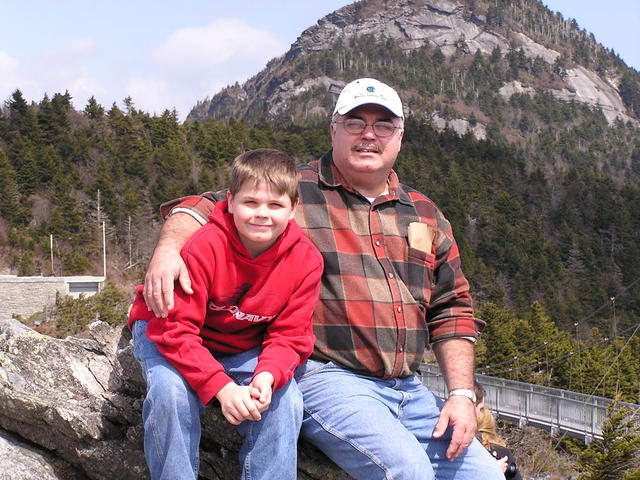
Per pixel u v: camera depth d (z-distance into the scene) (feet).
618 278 349.00
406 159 437.99
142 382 11.09
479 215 395.75
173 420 8.25
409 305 10.42
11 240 283.59
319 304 10.07
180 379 8.40
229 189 8.69
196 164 389.60
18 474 9.92
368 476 9.14
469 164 463.42
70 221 306.35
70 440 10.45
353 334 10.02
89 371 11.88
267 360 8.61
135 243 305.12
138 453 10.30
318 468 9.93
